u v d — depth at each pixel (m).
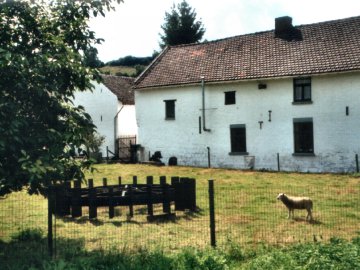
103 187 14.84
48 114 8.30
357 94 23.78
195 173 25.11
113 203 12.84
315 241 9.39
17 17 8.32
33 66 7.67
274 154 26.61
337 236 10.34
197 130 29.89
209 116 29.33
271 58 27.88
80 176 8.80
